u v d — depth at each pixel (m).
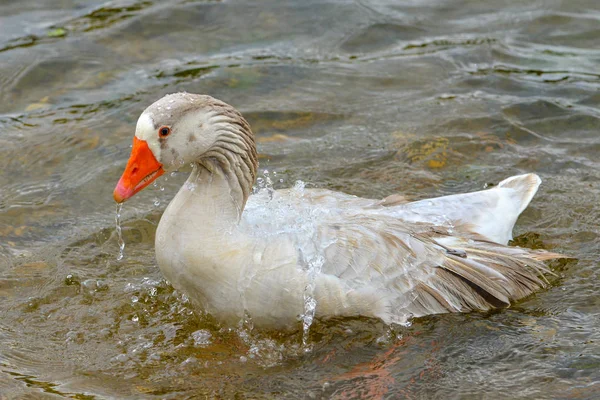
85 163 12.76
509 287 9.62
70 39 16.06
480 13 17.14
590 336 9.00
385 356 8.85
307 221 9.16
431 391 8.27
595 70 15.02
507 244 10.61
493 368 8.57
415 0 17.64
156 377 8.59
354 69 15.32
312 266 8.72
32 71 15.04
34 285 10.19
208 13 17.05
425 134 13.36
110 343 9.17
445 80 14.94
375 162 12.68
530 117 13.75
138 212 11.71
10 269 10.47
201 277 8.75
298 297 8.71
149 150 8.55
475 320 9.34
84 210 11.74
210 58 15.62
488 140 13.18
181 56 15.68
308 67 15.34
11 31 16.34
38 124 13.69
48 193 12.09
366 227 9.23
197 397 8.24
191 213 8.74
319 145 13.14
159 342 9.19
